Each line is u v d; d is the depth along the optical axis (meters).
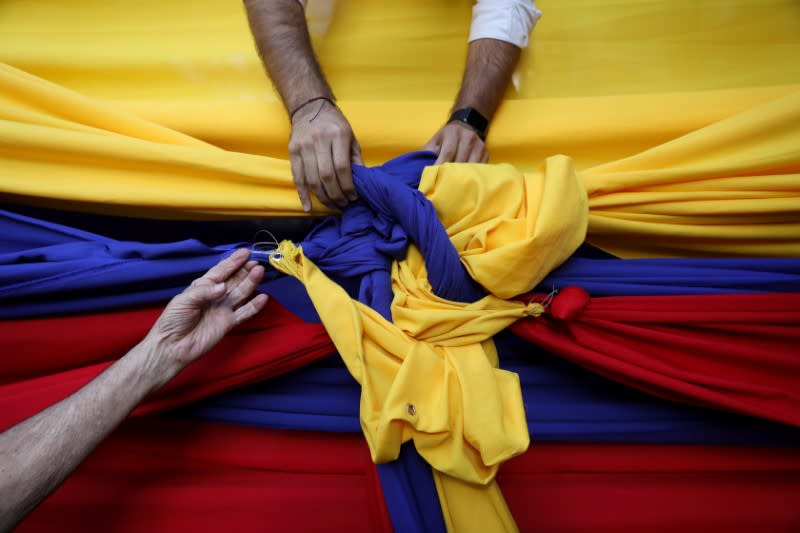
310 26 0.99
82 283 0.70
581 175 0.77
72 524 0.70
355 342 0.65
